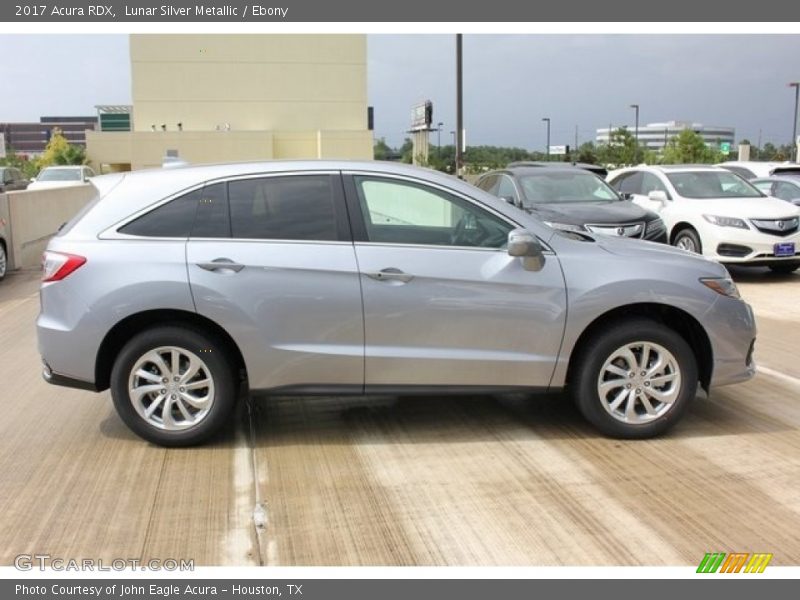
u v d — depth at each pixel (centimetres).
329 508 404
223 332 476
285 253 466
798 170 1814
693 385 490
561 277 475
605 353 481
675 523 385
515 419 538
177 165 508
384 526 385
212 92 4847
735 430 512
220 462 464
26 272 1348
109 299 461
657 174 1320
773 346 748
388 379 477
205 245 467
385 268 466
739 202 1188
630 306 489
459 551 362
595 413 489
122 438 506
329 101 4972
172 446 485
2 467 459
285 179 482
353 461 465
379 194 483
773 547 363
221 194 478
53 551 365
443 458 468
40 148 12088
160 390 477
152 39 4741
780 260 1136
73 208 1872
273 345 466
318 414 552
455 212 486
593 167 1594
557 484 430
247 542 371
